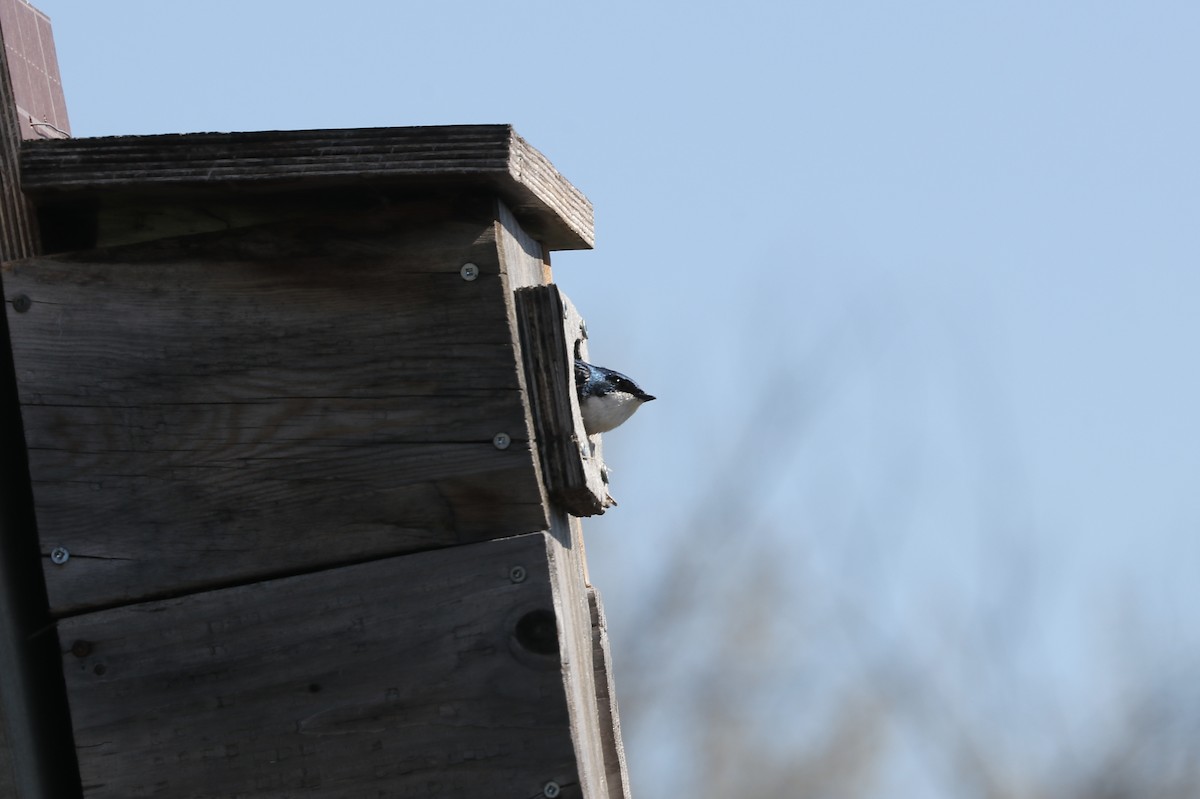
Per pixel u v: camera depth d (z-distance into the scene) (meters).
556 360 9.30
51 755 9.12
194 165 9.03
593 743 9.93
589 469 9.45
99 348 9.05
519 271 9.73
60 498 8.95
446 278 9.04
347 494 8.95
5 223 9.07
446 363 9.01
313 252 9.11
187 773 8.79
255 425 9.02
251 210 9.41
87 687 8.84
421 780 8.73
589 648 10.44
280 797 8.77
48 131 9.65
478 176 8.95
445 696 8.77
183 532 8.95
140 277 9.10
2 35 9.24
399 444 8.98
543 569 8.82
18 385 9.00
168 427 9.02
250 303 9.09
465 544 8.90
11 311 9.05
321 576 8.89
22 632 9.05
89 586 8.90
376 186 9.05
